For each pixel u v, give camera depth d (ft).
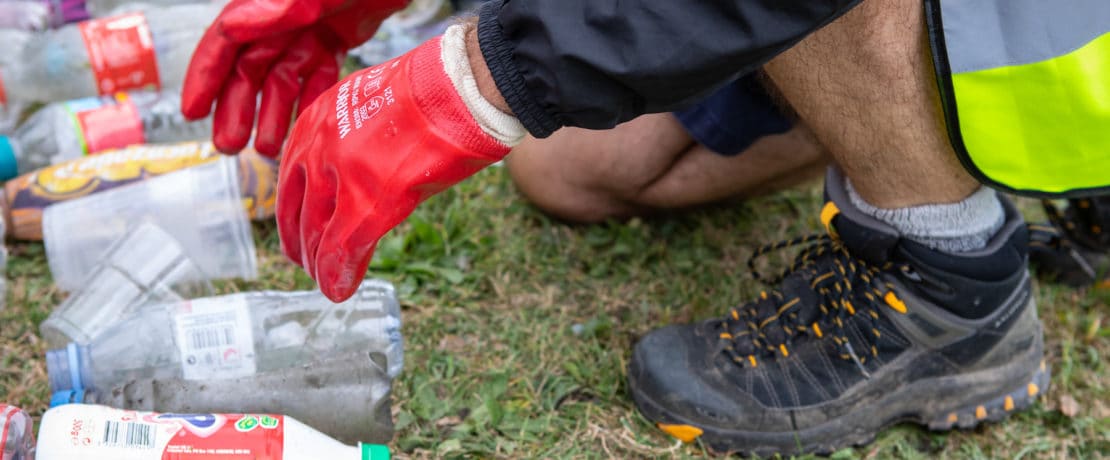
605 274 5.59
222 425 3.50
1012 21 3.34
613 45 2.88
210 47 4.00
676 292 5.50
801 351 4.40
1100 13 3.36
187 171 5.36
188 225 5.23
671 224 5.98
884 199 3.99
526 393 4.69
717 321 4.70
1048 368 4.87
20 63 6.04
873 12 3.27
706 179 5.55
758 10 2.77
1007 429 4.75
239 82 4.16
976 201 3.98
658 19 2.82
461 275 5.37
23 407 4.38
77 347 3.90
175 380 3.88
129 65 6.07
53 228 5.10
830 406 4.41
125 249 4.91
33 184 5.29
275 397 3.87
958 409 4.58
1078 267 5.67
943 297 4.13
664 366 4.49
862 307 4.28
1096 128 3.44
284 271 5.35
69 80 6.04
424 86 3.15
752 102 4.89
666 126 5.29
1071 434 4.77
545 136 3.24
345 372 3.94
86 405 3.51
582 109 3.03
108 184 5.34
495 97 3.14
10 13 6.33
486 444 4.37
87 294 4.73
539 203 5.82
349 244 3.36
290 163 3.53
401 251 5.39
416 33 7.50
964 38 3.31
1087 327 5.38
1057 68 3.34
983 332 4.33
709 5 2.79
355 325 4.16
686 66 2.87
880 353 4.36
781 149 5.22
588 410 4.61
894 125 3.61
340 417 3.93
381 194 3.24
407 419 4.42
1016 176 3.61
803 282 4.48
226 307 3.99
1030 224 5.83
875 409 4.49
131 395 3.82
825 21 2.84
